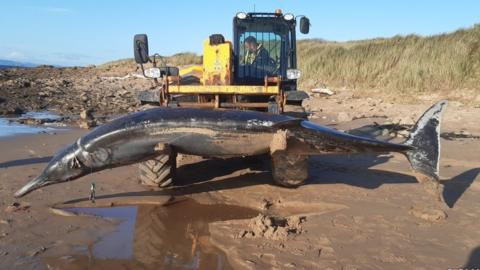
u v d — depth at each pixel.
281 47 9.27
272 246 4.69
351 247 4.67
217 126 5.81
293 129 5.87
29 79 29.39
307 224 5.31
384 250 4.60
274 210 6.00
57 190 6.46
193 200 6.28
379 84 21.92
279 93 7.51
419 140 6.01
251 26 9.22
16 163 7.96
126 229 5.20
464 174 7.56
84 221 5.38
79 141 5.87
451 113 14.93
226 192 6.60
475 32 20.84
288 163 6.54
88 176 7.21
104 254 4.55
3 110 15.26
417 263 4.33
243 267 4.26
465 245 4.72
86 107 17.47
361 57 24.22
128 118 5.87
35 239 4.83
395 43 23.84
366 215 5.59
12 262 4.32
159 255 4.56
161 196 6.32
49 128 12.16
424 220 5.43
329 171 7.84
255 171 7.64
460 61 19.47
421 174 6.54
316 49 27.98
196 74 8.52
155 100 7.77
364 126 13.08
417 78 20.17
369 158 8.84
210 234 5.05
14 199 6.02
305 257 4.45
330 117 15.41
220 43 8.08
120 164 5.96
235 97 7.58
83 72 42.53
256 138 5.88
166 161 6.52
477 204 6.03
